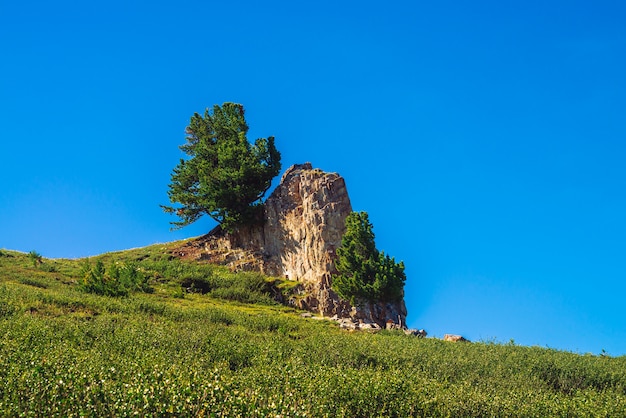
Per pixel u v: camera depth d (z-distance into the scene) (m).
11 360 18.86
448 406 19.83
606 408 21.62
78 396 14.72
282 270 63.88
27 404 14.34
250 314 44.47
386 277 52.66
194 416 14.55
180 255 68.50
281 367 22.02
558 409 21.36
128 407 13.91
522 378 27.41
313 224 61.12
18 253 62.50
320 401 17.92
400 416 18.80
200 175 68.50
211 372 19.06
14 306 32.09
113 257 68.62
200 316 38.50
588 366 30.03
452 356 30.59
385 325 53.31
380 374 22.58
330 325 46.97
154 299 47.53
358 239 56.12
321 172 65.50
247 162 67.94
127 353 23.94
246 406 15.12
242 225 67.75
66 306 35.34
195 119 75.06
